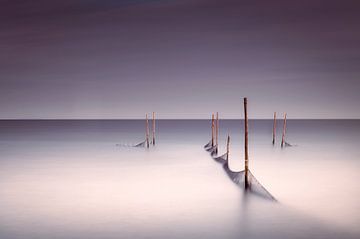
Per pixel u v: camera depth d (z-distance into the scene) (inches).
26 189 997.8
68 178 1163.9
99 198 896.9
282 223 705.0
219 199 885.8
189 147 2139.5
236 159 1659.7
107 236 633.0
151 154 1803.6
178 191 976.3
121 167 1397.6
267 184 1082.1
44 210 789.9
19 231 655.8
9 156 1710.1
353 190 992.9
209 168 1373.0
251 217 740.7
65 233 647.1
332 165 1465.3
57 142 2433.6
